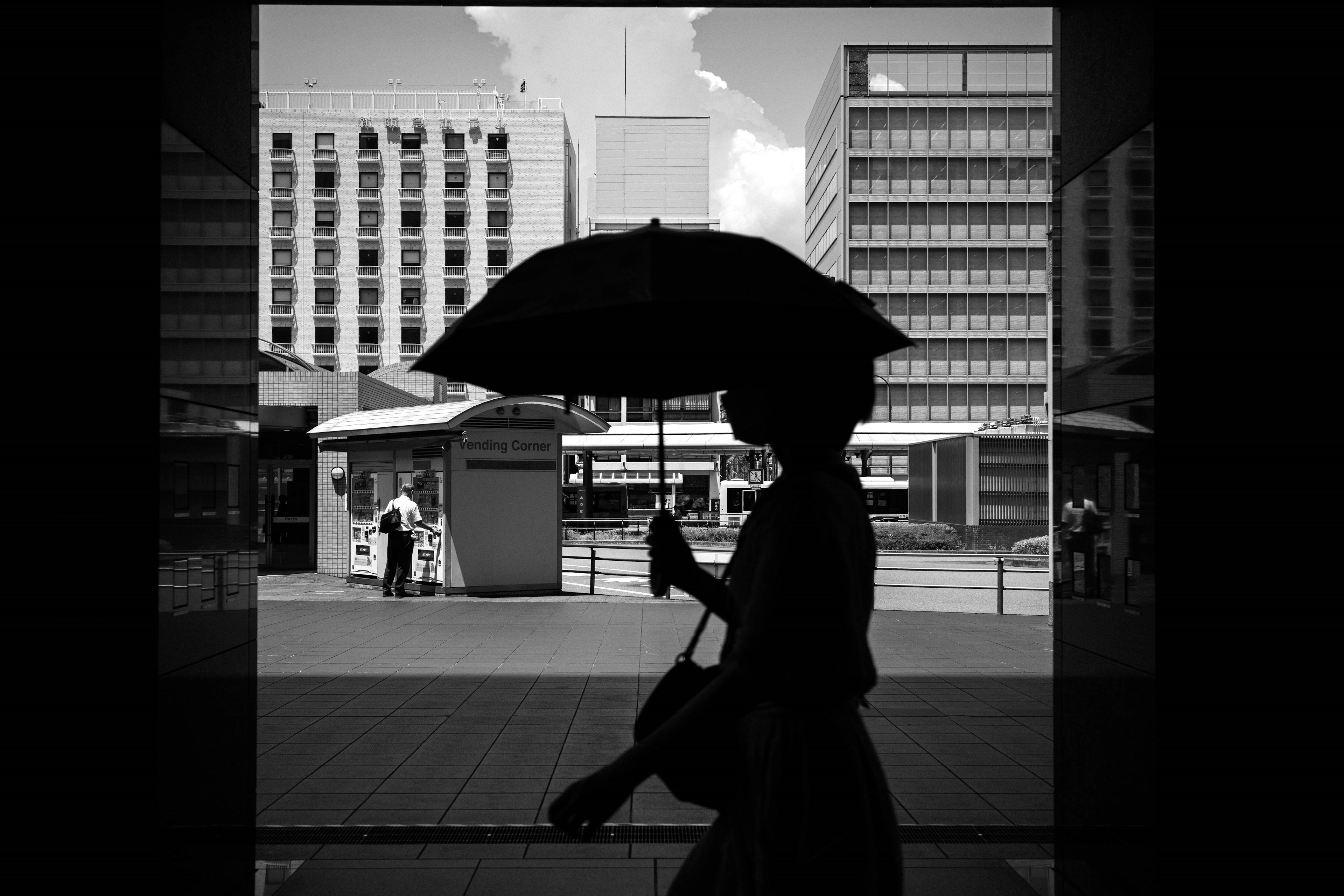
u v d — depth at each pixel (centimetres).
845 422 207
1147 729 318
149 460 299
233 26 376
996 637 1180
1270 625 304
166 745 306
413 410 1691
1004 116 6581
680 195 8838
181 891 319
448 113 7325
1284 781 304
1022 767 593
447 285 7319
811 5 446
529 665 949
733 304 190
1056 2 400
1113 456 346
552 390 252
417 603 1511
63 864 292
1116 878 345
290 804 515
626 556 2822
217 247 355
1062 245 401
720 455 5881
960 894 396
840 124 6662
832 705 192
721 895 214
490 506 1627
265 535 2169
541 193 7362
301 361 2689
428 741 649
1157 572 309
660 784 547
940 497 3872
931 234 6600
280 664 956
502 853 441
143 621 297
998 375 6569
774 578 184
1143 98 322
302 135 7256
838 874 193
